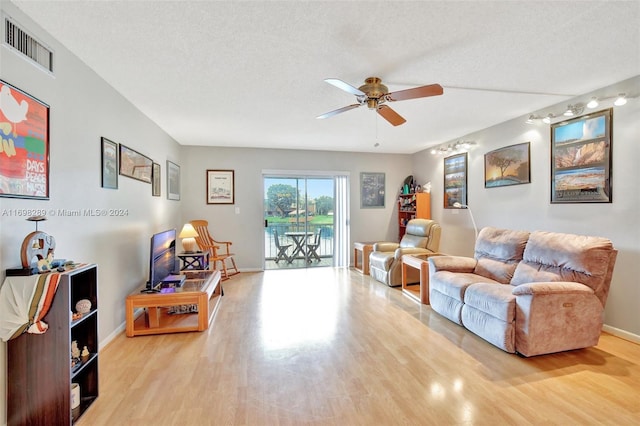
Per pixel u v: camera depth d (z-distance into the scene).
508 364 2.46
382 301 4.09
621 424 1.78
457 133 4.93
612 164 2.99
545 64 2.54
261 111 3.73
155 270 3.26
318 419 1.83
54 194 2.10
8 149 1.72
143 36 2.09
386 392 2.09
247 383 2.20
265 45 2.21
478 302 2.92
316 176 6.36
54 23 1.93
